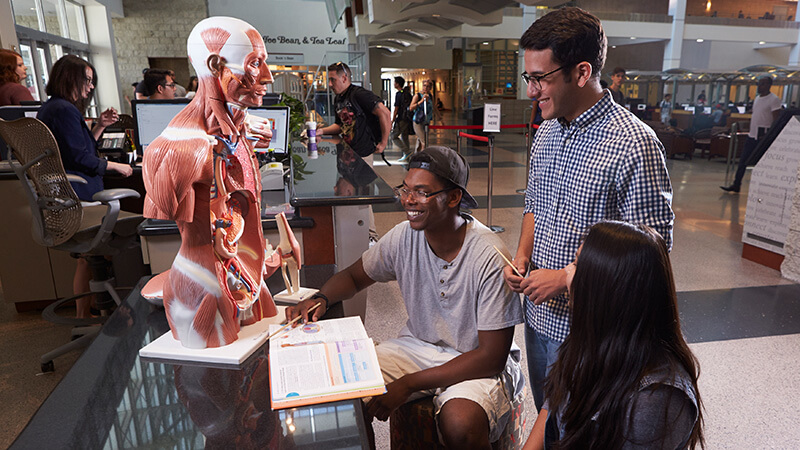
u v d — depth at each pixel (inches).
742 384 93.3
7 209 121.2
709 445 76.7
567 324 53.9
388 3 407.5
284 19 395.2
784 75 287.4
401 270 57.8
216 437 32.7
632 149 48.3
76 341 101.8
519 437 60.2
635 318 32.9
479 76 643.5
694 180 289.0
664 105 320.5
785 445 76.5
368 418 48.2
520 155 422.3
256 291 47.8
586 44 46.9
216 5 384.8
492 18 467.8
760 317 122.1
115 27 517.0
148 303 53.8
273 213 87.9
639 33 692.1
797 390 91.1
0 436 80.7
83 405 36.2
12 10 279.9
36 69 337.1
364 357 42.4
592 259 34.1
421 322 58.5
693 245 180.9
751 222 162.6
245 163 43.9
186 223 40.0
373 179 106.5
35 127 87.7
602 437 34.0
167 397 37.2
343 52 350.0
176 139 37.0
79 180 101.3
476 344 56.3
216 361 41.9
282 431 33.5
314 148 154.1
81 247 98.7
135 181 150.7
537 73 48.8
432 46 800.3
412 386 50.9
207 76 38.1
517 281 50.0
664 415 31.7
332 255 90.8
